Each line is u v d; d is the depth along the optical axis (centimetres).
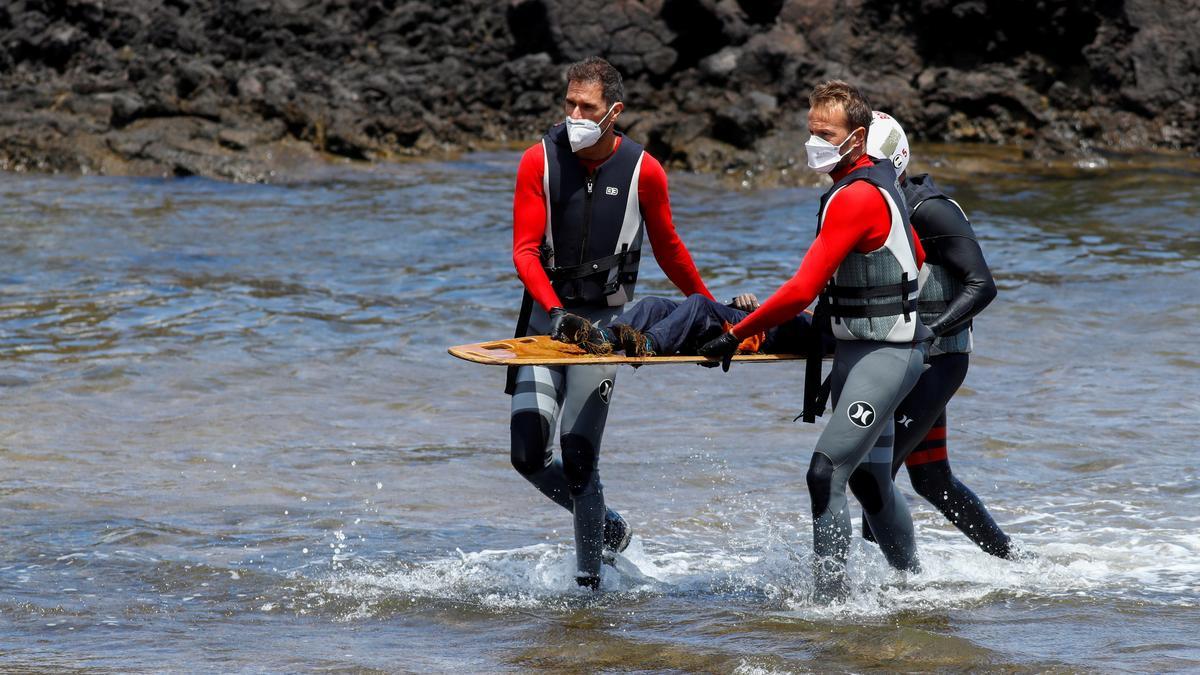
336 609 1972
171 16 10050
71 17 10106
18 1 10188
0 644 1789
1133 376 3603
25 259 5469
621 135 2102
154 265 5422
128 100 8638
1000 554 2147
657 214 2114
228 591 2061
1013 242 5856
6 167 8238
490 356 1872
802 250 5831
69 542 2319
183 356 3906
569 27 10169
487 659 1712
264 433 3153
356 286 5072
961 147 9362
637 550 2283
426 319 4472
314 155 8544
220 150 8362
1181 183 7806
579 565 2075
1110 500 2534
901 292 1873
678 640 1775
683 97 9762
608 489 2678
